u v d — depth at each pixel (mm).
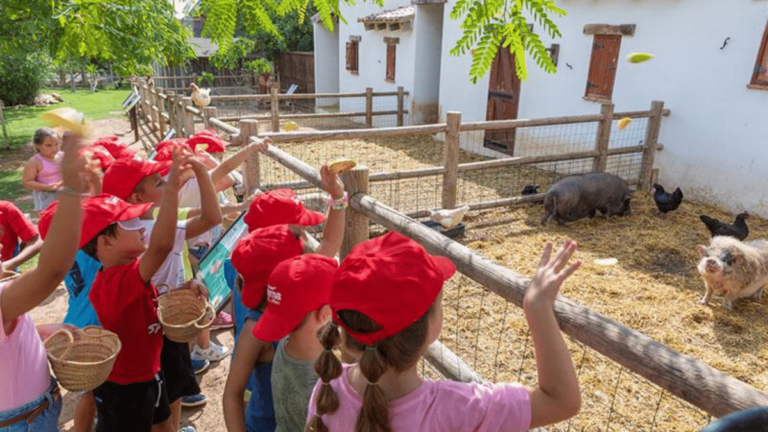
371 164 10398
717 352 4027
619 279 5273
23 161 11367
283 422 1774
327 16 2166
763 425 698
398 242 1347
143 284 2174
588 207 6961
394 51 14664
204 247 4105
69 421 3205
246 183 5387
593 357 3818
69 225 1564
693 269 5562
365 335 1229
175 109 10500
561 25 9430
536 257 5836
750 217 7156
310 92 23438
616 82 8680
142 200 2662
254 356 2008
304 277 1647
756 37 6859
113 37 3408
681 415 3264
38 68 23344
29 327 1842
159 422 2502
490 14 1791
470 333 4207
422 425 1275
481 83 11375
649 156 8172
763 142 6973
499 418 1281
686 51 7691
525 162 7207
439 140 12891
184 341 2309
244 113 19766
